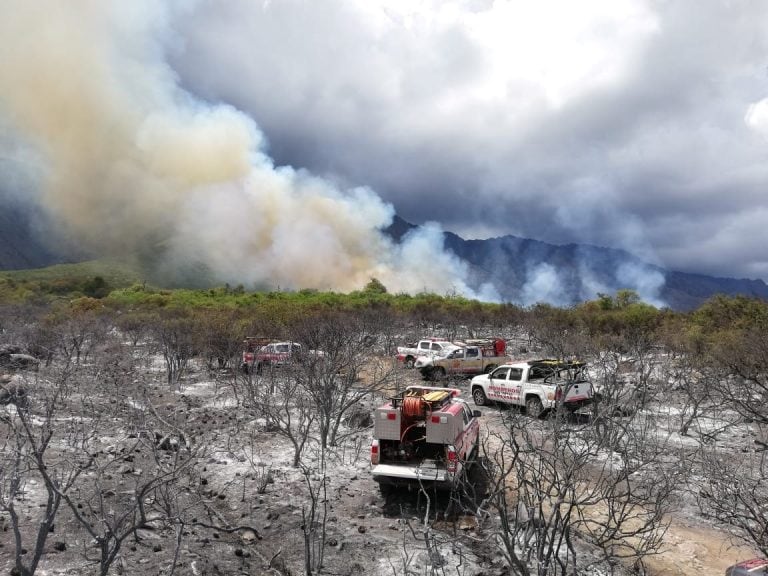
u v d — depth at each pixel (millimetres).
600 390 13148
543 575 4207
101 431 11102
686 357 19422
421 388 9070
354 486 8984
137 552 6109
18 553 3865
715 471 7496
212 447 10742
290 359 15266
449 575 5828
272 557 6297
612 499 4996
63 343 22266
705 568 6199
